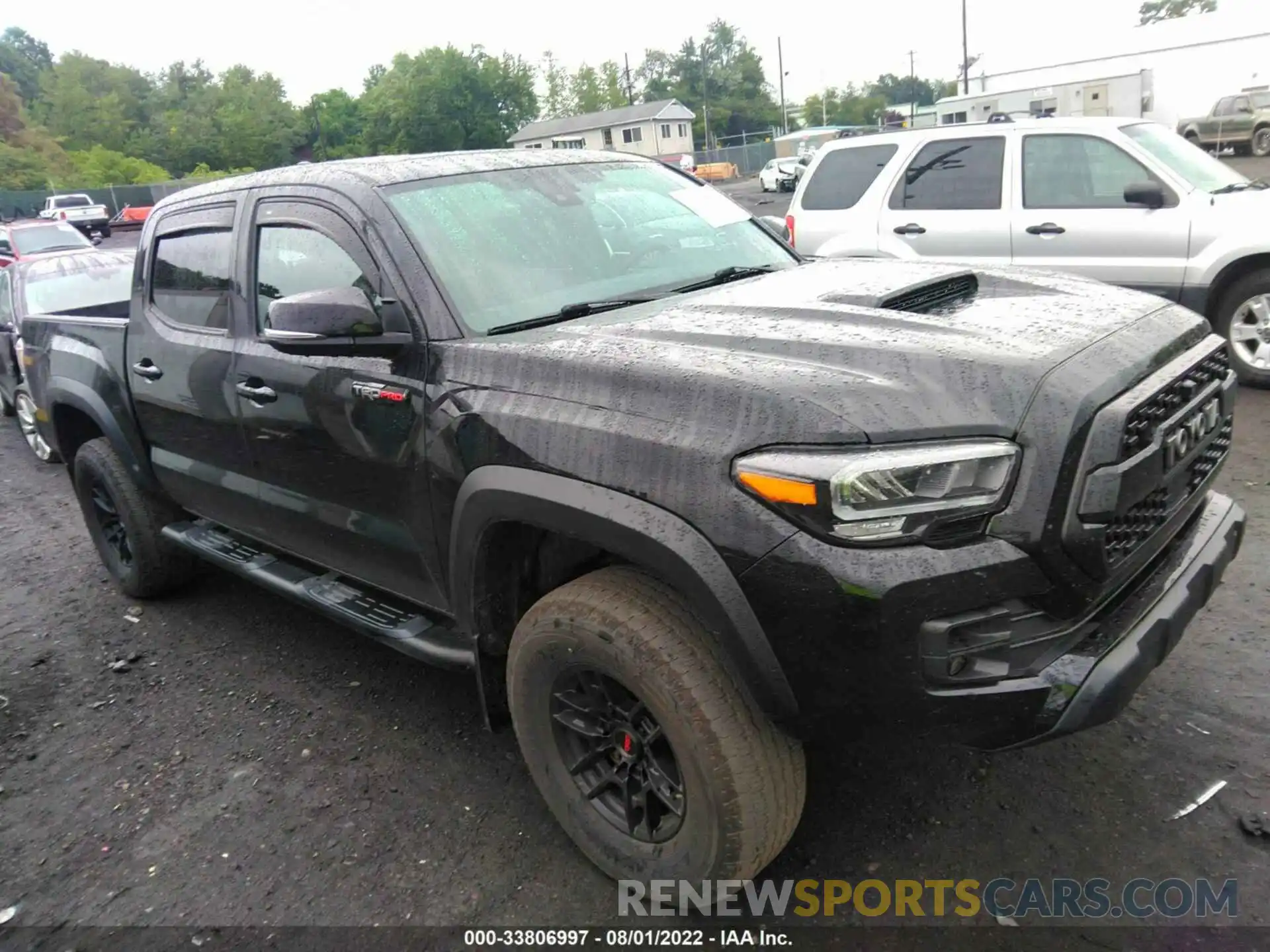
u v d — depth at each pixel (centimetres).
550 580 288
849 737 221
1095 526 212
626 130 7875
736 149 6319
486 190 334
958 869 266
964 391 216
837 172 807
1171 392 239
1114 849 266
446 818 310
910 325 246
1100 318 258
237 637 457
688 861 245
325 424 321
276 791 333
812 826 288
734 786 230
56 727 392
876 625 203
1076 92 2883
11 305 858
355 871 289
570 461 240
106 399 451
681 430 224
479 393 268
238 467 380
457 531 276
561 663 257
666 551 221
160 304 416
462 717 368
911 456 204
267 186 359
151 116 9900
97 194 5916
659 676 232
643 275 335
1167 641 231
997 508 209
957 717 212
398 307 293
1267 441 562
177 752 364
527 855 289
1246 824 267
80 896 291
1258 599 385
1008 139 720
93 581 550
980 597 207
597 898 270
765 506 211
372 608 345
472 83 7862
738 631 215
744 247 374
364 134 8112
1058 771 299
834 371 223
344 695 393
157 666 436
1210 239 642
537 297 308
